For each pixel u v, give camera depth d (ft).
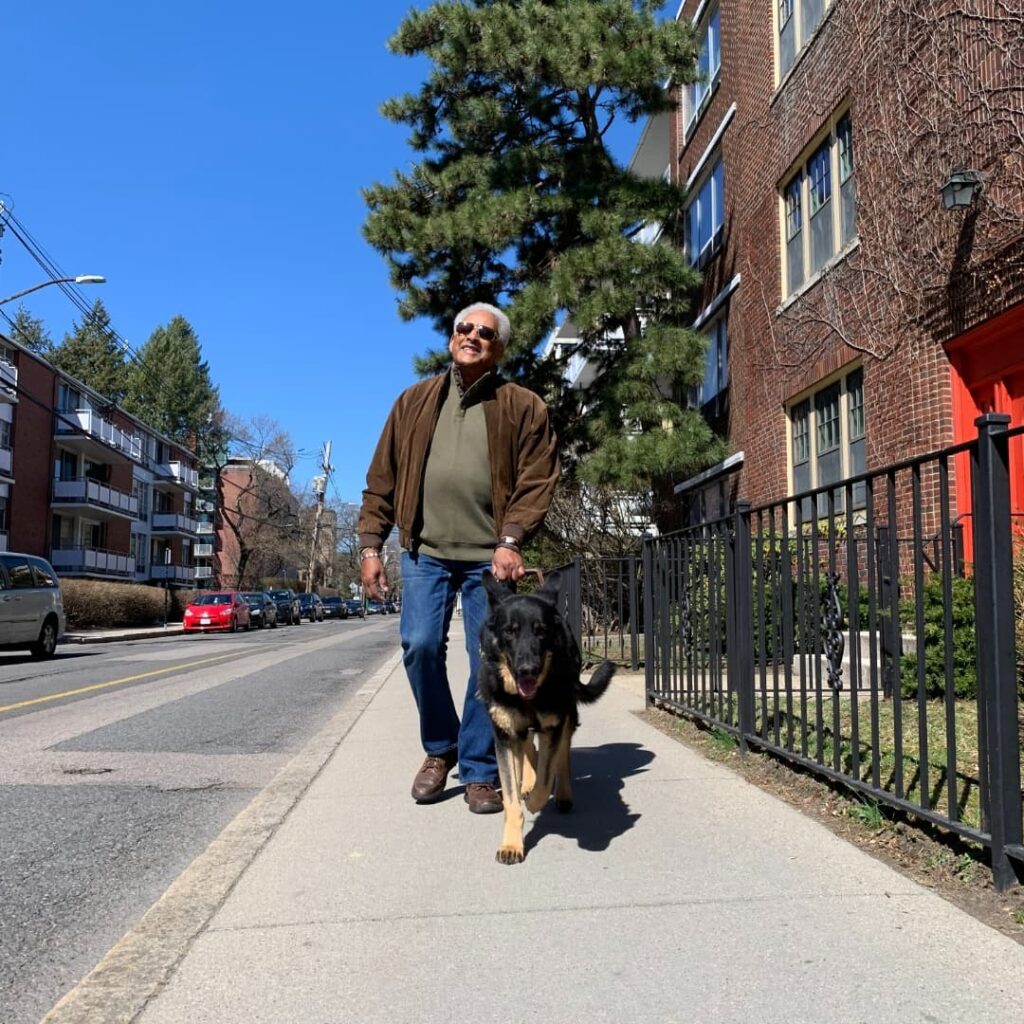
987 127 25.40
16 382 129.80
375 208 51.57
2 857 13.92
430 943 9.50
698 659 21.13
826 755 16.78
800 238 40.29
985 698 10.43
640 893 10.70
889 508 12.78
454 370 15.34
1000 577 10.16
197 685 38.58
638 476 42.65
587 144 47.19
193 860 13.56
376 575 15.51
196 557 276.41
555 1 46.26
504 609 12.54
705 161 54.95
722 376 53.42
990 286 25.38
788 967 8.61
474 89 50.31
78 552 149.89
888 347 30.99
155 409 262.06
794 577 22.76
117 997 8.45
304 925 10.09
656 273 42.70
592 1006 8.04
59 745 23.32
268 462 226.99
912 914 9.73
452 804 15.31
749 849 12.15
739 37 48.29
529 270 50.37
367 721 24.88
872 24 31.91
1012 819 10.06
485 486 15.02
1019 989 8.05
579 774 17.01
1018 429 10.05
